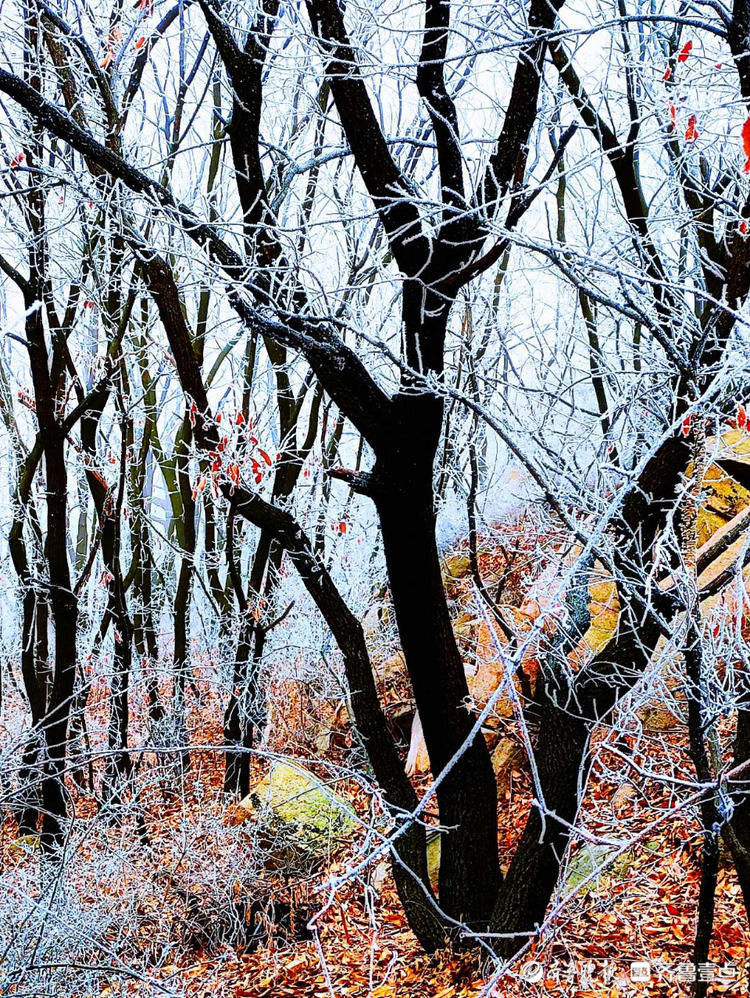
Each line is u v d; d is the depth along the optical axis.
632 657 4.94
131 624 10.09
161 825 7.46
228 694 10.55
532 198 4.55
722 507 7.97
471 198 4.64
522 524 7.67
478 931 5.79
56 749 7.73
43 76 6.52
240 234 4.46
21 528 9.34
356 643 6.04
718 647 3.44
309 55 4.48
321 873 7.24
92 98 6.46
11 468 10.73
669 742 5.69
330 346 4.90
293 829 7.54
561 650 5.15
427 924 5.97
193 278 6.02
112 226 6.44
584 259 3.30
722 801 3.26
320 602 6.02
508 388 4.82
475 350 6.47
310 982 6.05
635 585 3.90
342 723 10.97
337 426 10.23
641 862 6.17
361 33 4.64
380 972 6.00
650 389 4.24
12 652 11.00
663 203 5.02
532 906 5.45
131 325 9.88
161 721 9.85
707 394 3.04
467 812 5.89
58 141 7.23
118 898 5.84
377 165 4.82
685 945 5.44
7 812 6.55
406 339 5.07
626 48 4.40
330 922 6.86
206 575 12.11
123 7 6.29
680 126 3.48
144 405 10.47
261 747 10.57
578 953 5.44
